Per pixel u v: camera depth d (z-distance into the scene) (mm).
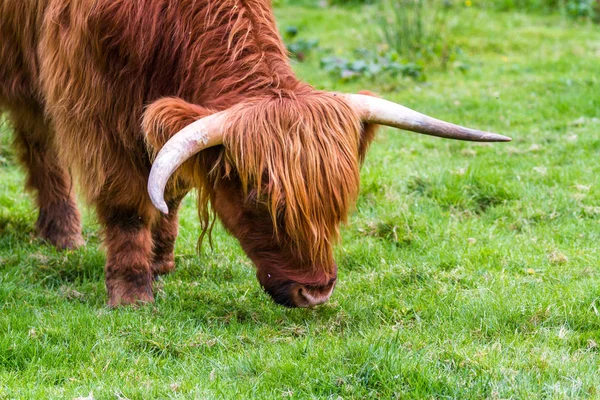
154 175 6777
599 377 7000
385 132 14133
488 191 12094
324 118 7301
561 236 10586
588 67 19016
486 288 8938
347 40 22547
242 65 7863
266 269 7496
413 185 12445
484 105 16516
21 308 8648
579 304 8422
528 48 21375
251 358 7410
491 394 6703
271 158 7113
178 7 8039
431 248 10391
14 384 7031
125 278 8961
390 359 7113
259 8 8305
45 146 10852
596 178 12266
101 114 8289
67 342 7875
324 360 7301
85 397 6691
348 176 7285
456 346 7516
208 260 10359
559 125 15000
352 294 9086
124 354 7613
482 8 25016
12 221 11812
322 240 7273
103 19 8039
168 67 8109
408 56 20750
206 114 7355
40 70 9016
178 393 6852
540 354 7391
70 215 11188
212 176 7570
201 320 8484
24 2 9234
